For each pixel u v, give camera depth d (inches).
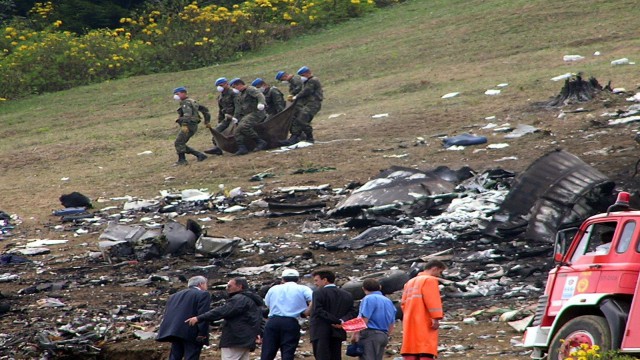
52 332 2066.9
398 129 4303.6
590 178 2581.2
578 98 4202.8
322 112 5039.4
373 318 1503.4
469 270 2315.5
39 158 4746.6
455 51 5999.0
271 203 3206.2
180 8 7800.2
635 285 1359.5
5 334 2066.9
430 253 2519.7
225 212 3316.9
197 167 4077.3
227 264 2662.4
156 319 2155.5
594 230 1455.5
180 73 6855.3
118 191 3853.3
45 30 7731.3
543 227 2514.8
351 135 4325.8
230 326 1592.0
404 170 3115.2
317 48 6884.8
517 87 4719.5
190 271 2623.0
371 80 5620.1
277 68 6407.5
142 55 7219.5
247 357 1610.5
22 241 3184.1
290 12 7637.8
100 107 6043.3
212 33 7288.4
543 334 1503.4
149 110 5797.2
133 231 2898.6
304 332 2010.3
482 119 4229.8
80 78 6993.1
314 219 3078.2
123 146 4864.7
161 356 1891.0
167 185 3848.4
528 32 6097.4
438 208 2935.5
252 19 7495.1
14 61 6963.6
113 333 2048.5
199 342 1619.1
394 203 2945.4
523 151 3543.3
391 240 2701.8
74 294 2437.3
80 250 3002.0
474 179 3083.2
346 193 3312.0
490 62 5531.5
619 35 5605.3
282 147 4237.2
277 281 2340.1
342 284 2237.9
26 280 2640.3
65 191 3971.5
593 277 1418.6
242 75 6368.1
